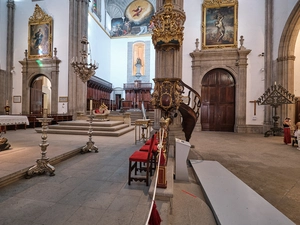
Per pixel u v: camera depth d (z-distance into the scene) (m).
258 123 10.73
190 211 2.41
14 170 3.25
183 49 11.73
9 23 14.69
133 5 24.55
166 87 3.81
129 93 24.02
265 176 3.61
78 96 13.93
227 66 11.14
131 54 24.59
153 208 1.38
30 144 5.94
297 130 6.37
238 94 10.95
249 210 2.31
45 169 3.48
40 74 14.48
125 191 2.82
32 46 14.47
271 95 9.57
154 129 6.02
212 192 2.79
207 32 11.46
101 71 21.75
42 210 2.27
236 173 3.77
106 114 11.90
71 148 5.21
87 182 3.16
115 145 6.37
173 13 4.16
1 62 14.24
